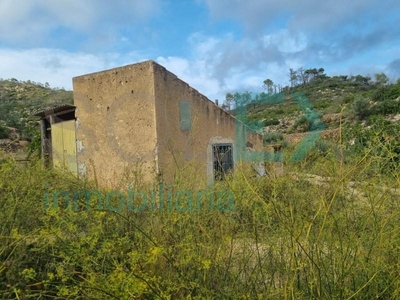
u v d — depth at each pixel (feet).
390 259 7.63
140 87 25.89
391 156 8.22
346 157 8.82
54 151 31.68
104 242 7.89
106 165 27.81
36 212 10.41
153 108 25.03
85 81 29.50
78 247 7.55
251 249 8.55
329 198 7.91
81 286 6.88
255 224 8.13
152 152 24.97
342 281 6.92
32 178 12.17
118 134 27.25
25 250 8.56
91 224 9.12
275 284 7.85
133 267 6.63
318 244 7.14
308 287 7.25
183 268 7.59
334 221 7.41
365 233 7.91
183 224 8.79
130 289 6.36
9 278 7.86
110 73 27.76
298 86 157.79
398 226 7.65
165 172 17.65
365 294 7.21
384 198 8.05
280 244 7.95
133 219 10.28
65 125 31.48
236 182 9.89
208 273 7.58
